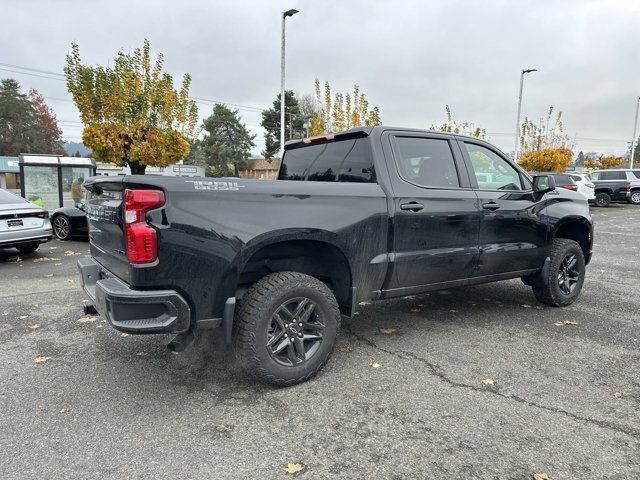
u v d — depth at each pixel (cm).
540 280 519
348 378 346
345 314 376
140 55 1405
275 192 319
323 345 340
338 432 273
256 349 312
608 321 482
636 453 250
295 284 323
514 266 481
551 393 320
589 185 2091
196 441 264
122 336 441
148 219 275
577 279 545
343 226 347
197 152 5797
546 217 498
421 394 320
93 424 283
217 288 298
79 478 231
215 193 296
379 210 370
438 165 424
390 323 480
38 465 242
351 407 303
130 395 321
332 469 238
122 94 1347
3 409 301
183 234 283
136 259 272
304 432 274
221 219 295
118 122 1380
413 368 364
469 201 430
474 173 448
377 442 262
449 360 380
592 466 239
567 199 528
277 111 5584
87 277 358
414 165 407
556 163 2886
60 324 478
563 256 519
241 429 277
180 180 287
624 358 382
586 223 543
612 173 2408
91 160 1416
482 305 548
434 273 414
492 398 313
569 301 538
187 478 231
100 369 365
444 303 559
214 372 359
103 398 317
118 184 285
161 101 1402
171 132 1442
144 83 1409
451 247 420
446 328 462
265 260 347
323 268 375
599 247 1025
